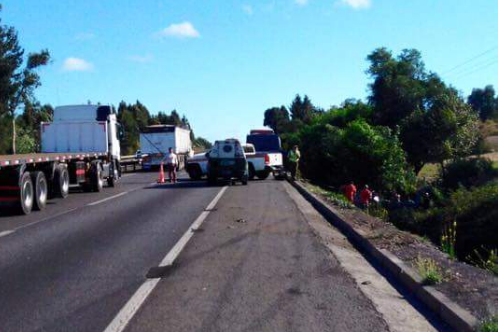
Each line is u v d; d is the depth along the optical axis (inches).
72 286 306.8
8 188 616.4
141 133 1787.6
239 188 986.7
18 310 265.0
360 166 1306.6
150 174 1581.0
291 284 306.5
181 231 491.8
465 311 241.4
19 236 477.7
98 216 605.9
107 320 248.2
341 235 491.2
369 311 259.1
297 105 4702.3
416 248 393.7
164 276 327.0
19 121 2573.8
